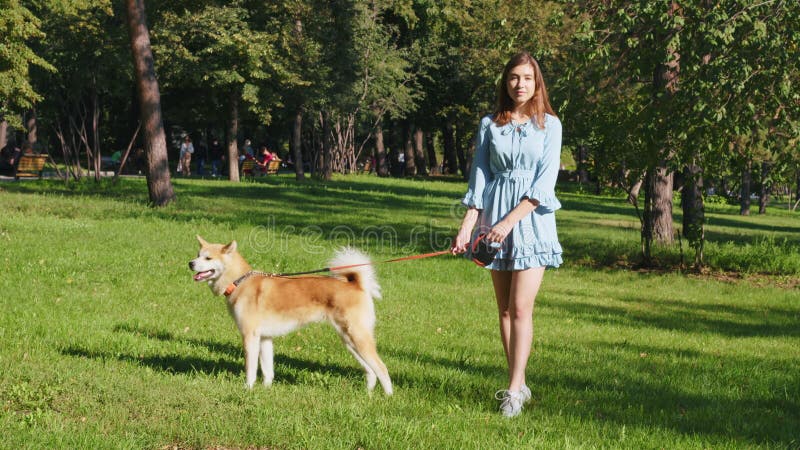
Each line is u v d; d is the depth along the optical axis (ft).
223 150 137.28
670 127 44.65
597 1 48.98
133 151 124.88
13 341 22.44
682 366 24.73
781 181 48.14
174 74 94.07
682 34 43.91
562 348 26.71
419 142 187.21
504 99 17.52
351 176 138.62
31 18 64.28
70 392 17.48
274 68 96.78
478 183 17.48
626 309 36.76
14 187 73.87
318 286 18.93
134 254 40.27
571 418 17.43
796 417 19.06
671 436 16.48
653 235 55.47
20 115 100.01
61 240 42.96
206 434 14.96
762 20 42.68
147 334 24.91
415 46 141.08
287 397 17.89
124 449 14.03
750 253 52.85
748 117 42.50
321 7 106.01
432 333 27.86
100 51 80.59
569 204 109.81
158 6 92.58
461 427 16.16
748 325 34.17
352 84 114.83
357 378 20.62
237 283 19.24
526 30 69.51
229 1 98.58
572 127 50.85
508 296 17.75
